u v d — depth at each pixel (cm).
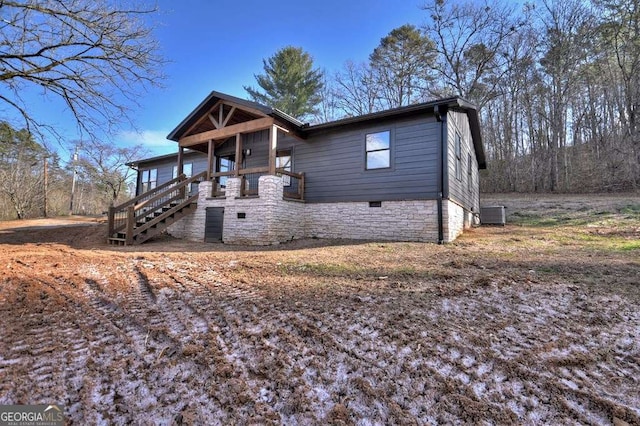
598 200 1402
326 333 246
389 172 855
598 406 158
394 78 2453
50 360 204
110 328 259
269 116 894
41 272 460
